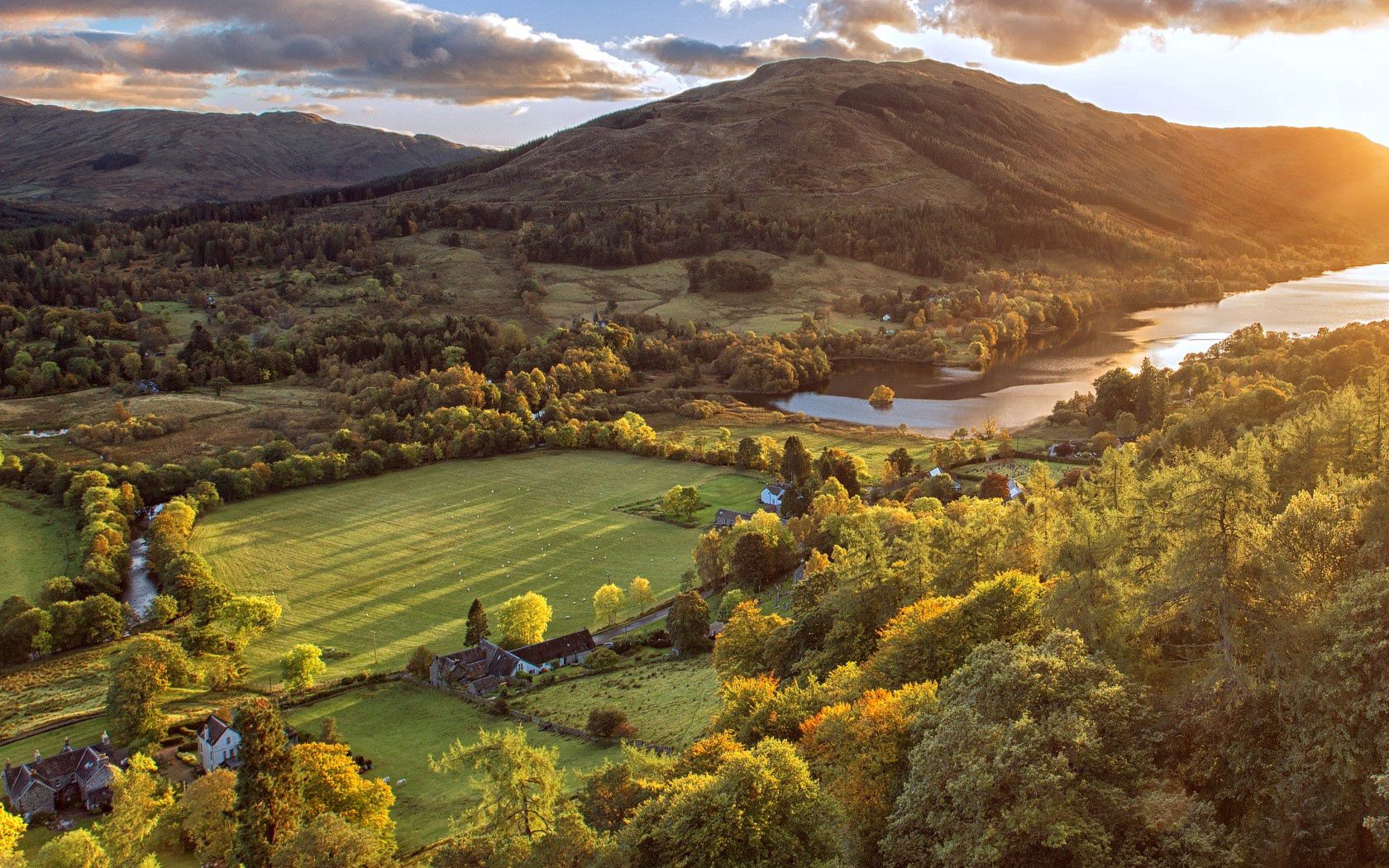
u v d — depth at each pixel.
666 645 111.50
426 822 71.00
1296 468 75.69
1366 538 46.31
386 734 89.69
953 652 54.50
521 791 45.38
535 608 114.62
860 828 42.72
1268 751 37.34
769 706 58.31
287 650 116.88
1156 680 47.78
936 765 38.12
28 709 101.38
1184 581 42.94
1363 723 34.75
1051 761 35.19
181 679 102.75
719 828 39.81
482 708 94.38
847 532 82.00
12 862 62.25
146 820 68.12
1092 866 33.59
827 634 73.38
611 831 49.16
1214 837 34.00
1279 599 40.03
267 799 59.88
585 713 88.44
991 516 77.44
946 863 35.78
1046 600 53.47
